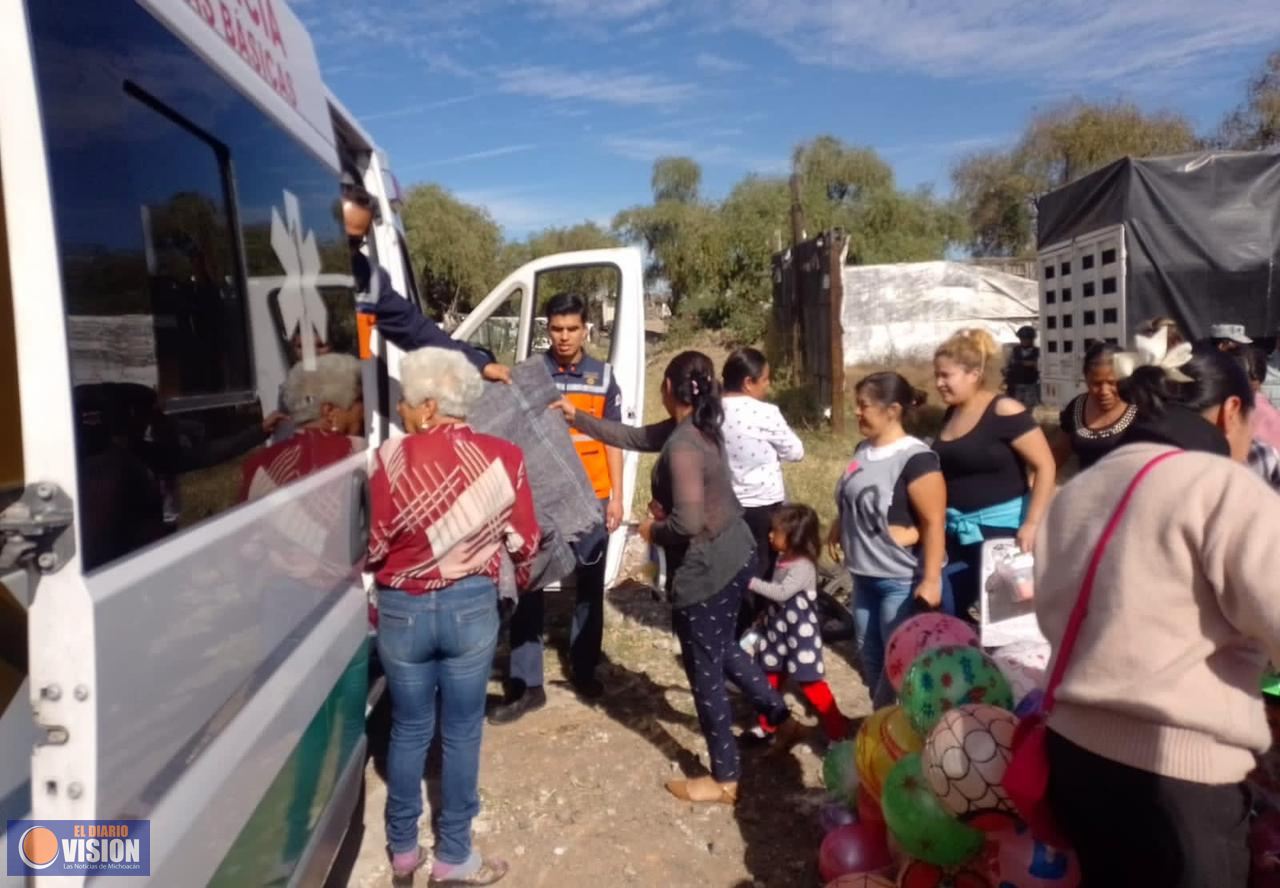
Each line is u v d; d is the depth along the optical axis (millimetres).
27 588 1565
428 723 3641
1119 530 2119
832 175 34969
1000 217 38594
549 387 4770
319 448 3045
